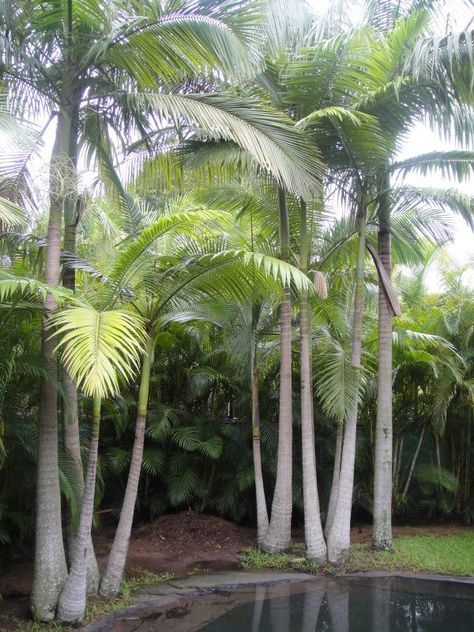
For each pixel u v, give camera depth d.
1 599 5.19
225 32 4.84
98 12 4.78
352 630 5.01
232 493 8.28
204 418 8.70
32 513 6.31
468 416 9.09
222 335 8.38
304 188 5.94
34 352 5.51
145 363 5.70
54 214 4.98
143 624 5.01
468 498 9.27
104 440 8.21
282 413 7.24
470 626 5.11
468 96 5.95
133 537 7.80
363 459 8.83
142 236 5.02
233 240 6.79
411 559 6.90
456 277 9.62
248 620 5.20
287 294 7.23
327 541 6.88
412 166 7.01
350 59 6.31
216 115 5.16
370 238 8.20
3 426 4.91
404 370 8.80
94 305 5.37
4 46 4.71
